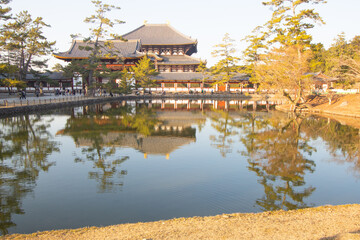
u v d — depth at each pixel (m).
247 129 33.00
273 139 27.16
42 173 16.70
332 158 20.27
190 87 102.25
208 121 39.78
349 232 8.13
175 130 32.16
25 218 10.98
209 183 15.03
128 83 85.19
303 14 49.88
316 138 27.39
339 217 9.51
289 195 13.43
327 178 15.97
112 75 66.56
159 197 13.05
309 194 13.59
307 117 43.06
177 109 56.34
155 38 117.75
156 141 25.88
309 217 9.56
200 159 20.05
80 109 51.31
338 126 34.28
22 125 33.09
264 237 7.87
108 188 14.32
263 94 94.62
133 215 11.18
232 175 16.41
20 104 43.97
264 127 34.44
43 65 74.81
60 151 21.95
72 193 13.55
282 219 9.39
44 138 26.52
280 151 22.48
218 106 63.72
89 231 8.87
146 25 125.81
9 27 63.22
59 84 89.50
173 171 17.25
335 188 14.44
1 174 16.45
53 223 10.55
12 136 27.17
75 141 25.47
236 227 8.68
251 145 24.53
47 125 33.44
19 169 17.45
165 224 9.20
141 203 12.34
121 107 57.62
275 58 48.75
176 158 20.33
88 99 61.00
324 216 9.65
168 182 15.20
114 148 23.19
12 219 10.92
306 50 49.34
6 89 80.12
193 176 16.25
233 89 102.69
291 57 47.03
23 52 70.88
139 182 15.18
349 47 92.94
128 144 24.62
